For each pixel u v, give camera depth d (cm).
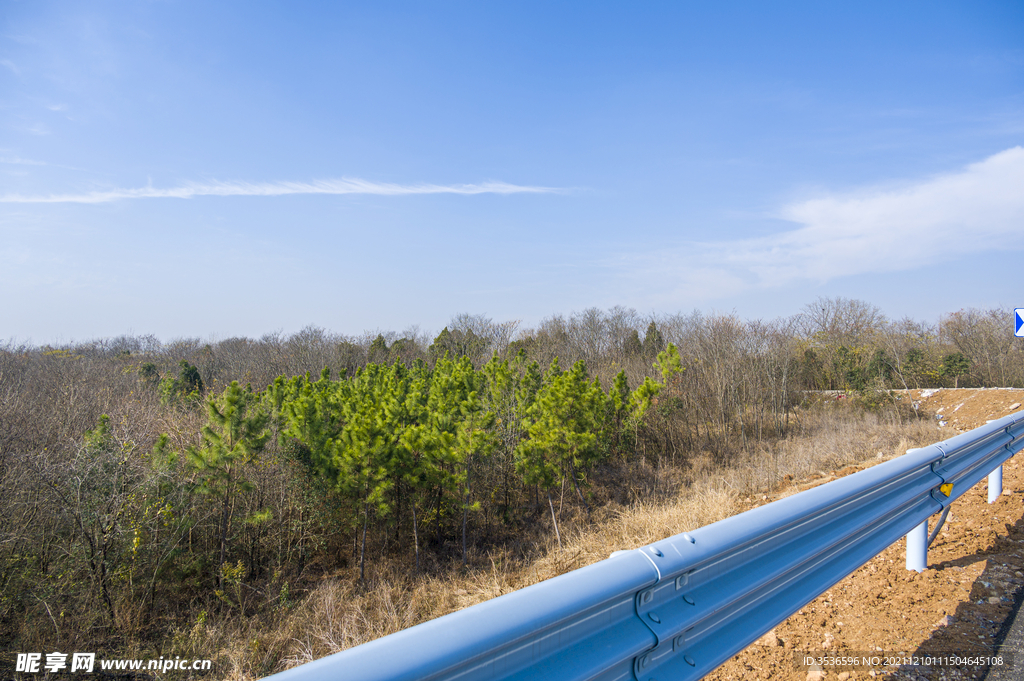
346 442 1316
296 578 1266
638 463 2109
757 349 2791
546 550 1371
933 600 348
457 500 1532
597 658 157
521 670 143
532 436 1620
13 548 906
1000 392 1969
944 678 265
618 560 177
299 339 4209
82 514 959
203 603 1072
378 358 3984
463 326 4200
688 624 187
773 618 239
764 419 2538
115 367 2834
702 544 199
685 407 2386
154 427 1532
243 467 1235
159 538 1063
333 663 114
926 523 399
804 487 1002
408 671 115
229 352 4119
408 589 1216
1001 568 385
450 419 1512
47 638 841
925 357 2855
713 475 1683
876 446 1367
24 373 2161
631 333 4316
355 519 1331
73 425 1485
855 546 311
